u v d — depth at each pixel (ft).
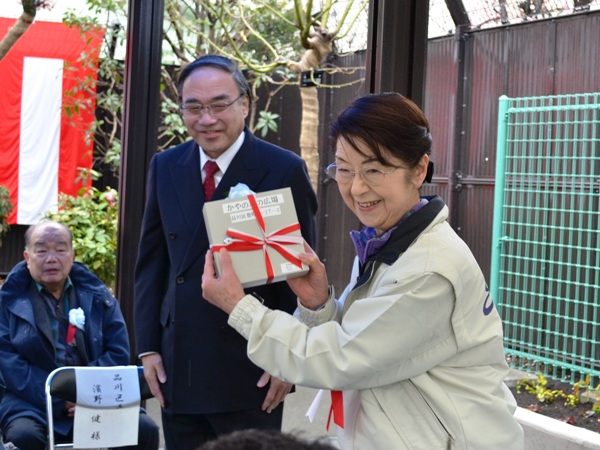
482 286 6.58
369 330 6.34
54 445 11.50
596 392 16.44
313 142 22.09
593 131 16.63
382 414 6.56
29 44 28.99
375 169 6.42
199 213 9.21
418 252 6.41
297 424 16.16
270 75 26.61
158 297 9.61
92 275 13.29
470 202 19.94
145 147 14.66
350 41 23.15
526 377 17.78
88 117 29.76
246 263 7.11
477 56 19.80
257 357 6.73
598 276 16.74
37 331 12.50
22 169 29.25
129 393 10.93
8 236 29.73
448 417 6.46
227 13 23.84
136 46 14.56
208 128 9.02
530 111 17.70
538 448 14.98
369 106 6.44
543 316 17.98
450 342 6.45
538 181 17.75
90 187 28.96
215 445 3.60
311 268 7.14
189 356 9.16
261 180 9.21
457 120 20.16
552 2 18.30
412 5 9.91
